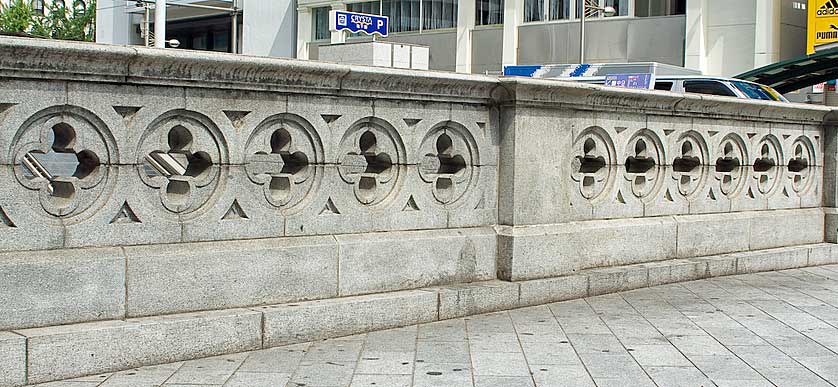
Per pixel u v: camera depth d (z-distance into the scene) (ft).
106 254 21.34
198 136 23.03
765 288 34.17
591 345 24.68
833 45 106.93
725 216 37.93
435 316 26.96
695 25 118.93
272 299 24.12
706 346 24.86
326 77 24.73
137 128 21.86
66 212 21.04
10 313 19.97
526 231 29.45
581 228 31.53
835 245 42.29
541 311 28.81
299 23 160.66
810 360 23.56
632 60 125.18
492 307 28.35
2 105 19.99
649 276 33.50
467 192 28.91
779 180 41.11
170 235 22.52
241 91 23.54
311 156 25.20
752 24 116.57
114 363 20.86
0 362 19.21
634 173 34.60
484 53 138.00
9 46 19.44
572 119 31.07
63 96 20.68
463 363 22.59
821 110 41.81
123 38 193.36
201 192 23.18
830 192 43.21
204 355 22.33
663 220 35.19
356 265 25.80
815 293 33.30
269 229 24.30
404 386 20.61
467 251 28.55
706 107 36.42
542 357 23.34
